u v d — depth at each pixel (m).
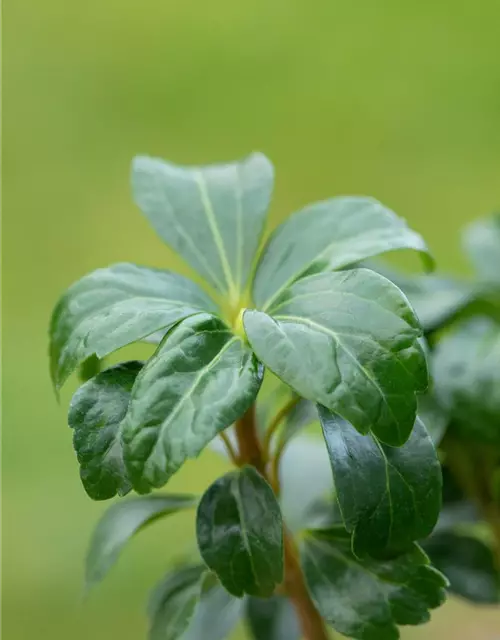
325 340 0.41
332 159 0.92
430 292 0.51
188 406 0.40
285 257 0.45
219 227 0.46
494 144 0.92
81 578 0.76
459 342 0.50
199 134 0.95
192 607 0.45
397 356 0.40
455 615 0.72
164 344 0.41
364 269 0.42
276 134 0.94
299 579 0.47
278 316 0.41
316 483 0.51
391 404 0.40
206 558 0.43
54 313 0.44
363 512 0.42
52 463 0.83
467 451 0.51
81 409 0.42
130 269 0.44
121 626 0.72
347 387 0.40
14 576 0.76
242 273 0.46
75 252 0.89
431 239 0.84
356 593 0.45
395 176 0.90
